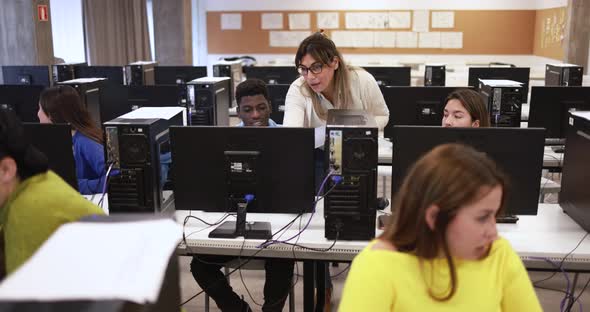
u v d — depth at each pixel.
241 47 10.00
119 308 0.55
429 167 1.06
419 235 1.07
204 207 2.07
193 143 2.01
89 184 2.52
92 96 4.03
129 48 8.66
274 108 4.09
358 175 1.90
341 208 1.93
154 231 0.74
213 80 3.91
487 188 1.01
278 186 2.02
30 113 4.04
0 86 4.03
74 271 0.62
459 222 1.03
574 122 2.13
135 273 0.62
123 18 8.55
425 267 1.08
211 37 10.05
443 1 9.31
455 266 1.08
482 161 1.05
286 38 9.84
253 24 9.89
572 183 2.15
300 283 3.12
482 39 9.34
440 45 9.44
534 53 9.24
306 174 2.00
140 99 4.13
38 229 1.25
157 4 8.45
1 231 1.30
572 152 2.15
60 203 1.26
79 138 2.60
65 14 7.39
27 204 1.24
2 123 1.21
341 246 1.94
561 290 3.05
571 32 7.33
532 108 3.51
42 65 5.91
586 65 7.38
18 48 6.12
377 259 1.11
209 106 3.79
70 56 7.54
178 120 2.39
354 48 9.68
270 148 1.99
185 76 5.61
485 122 2.47
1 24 6.11
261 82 2.75
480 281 1.10
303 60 2.51
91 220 0.77
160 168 2.12
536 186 2.00
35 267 0.63
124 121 2.07
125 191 2.07
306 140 1.97
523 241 1.97
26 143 1.25
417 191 1.06
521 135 1.95
